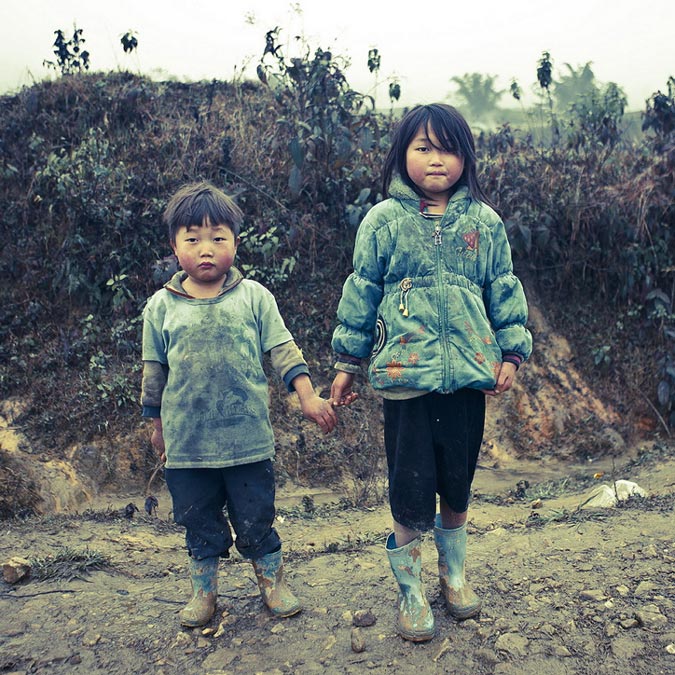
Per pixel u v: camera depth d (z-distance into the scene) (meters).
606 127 7.33
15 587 3.03
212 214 2.40
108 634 2.53
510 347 2.36
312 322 6.29
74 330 5.95
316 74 6.60
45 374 5.72
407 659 2.22
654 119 7.02
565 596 2.55
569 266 6.66
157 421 2.55
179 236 2.44
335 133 6.41
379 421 5.87
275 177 6.63
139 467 5.36
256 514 2.46
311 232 6.39
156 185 6.34
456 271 2.30
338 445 5.69
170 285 2.53
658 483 4.83
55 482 5.06
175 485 2.46
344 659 2.25
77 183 6.21
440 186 2.33
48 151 6.71
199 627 2.54
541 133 7.89
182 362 2.42
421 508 2.24
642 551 2.90
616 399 6.34
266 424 2.50
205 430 2.40
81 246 6.06
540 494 4.93
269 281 6.24
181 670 2.27
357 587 2.84
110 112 7.06
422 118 2.32
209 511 2.51
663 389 6.10
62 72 7.71
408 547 2.34
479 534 3.64
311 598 2.75
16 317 5.99
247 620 2.57
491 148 7.65
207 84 8.08
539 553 3.02
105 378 5.66
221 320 2.45
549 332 6.64
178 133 6.91
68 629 2.58
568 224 6.69
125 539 3.93
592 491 4.57
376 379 2.29
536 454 6.08
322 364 6.17
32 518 4.50
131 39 7.80
